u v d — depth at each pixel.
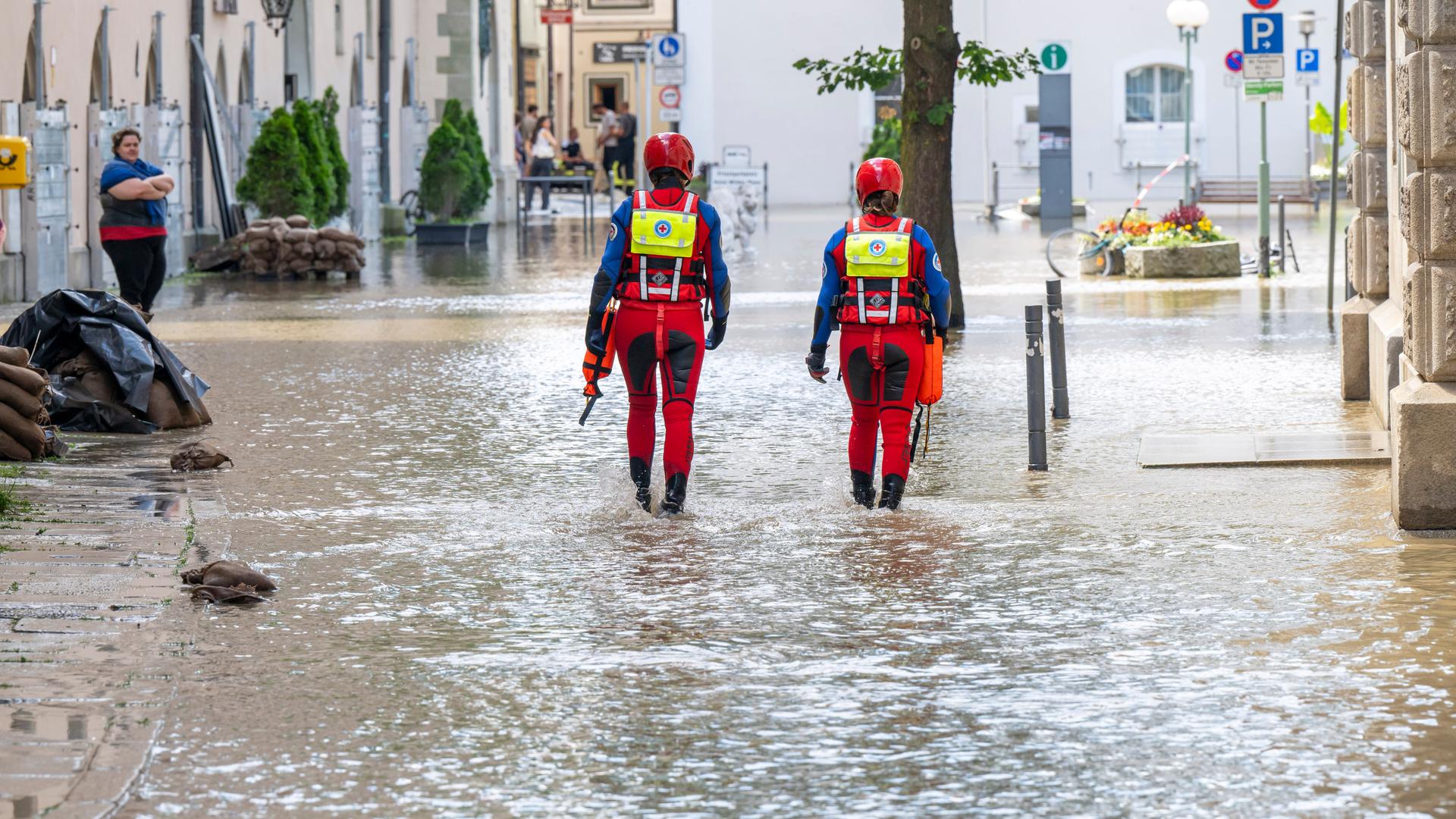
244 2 43.97
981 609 9.87
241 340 25.61
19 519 12.34
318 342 25.23
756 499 13.37
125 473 14.58
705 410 18.20
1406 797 6.90
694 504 13.16
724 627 9.55
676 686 8.47
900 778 7.18
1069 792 7.01
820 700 8.22
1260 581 10.41
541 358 23.12
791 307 29.98
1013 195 72.88
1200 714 7.94
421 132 59.94
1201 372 20.52
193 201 40.62
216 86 42.00
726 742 7.65
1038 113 66.25
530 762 7.40
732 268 39.12
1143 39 72.00
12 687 8.34
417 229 51.09
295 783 7.16
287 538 11.95
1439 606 9.73
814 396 19.16
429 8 61.06
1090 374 20.64
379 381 20.80
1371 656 8.78
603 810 6.86
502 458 15.36
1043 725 7.81
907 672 8.66
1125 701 8.14
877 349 12.64
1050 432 16.48
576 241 51.66
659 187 12.74
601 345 12.72
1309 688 8.29
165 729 7.81
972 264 39.56
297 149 40.69
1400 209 12.72
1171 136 72.06
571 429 17.03
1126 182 72.50
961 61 26.17
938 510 12.87
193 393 17.47
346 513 12.84
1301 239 45.38
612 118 76.31
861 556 11.30
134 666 8.74
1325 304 28.38
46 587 10.32
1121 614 9.70
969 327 26.27
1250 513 12.48
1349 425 16.25
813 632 9.42
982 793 7.00
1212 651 8.93
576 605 10.05
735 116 75.12
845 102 74.75
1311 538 11.62
